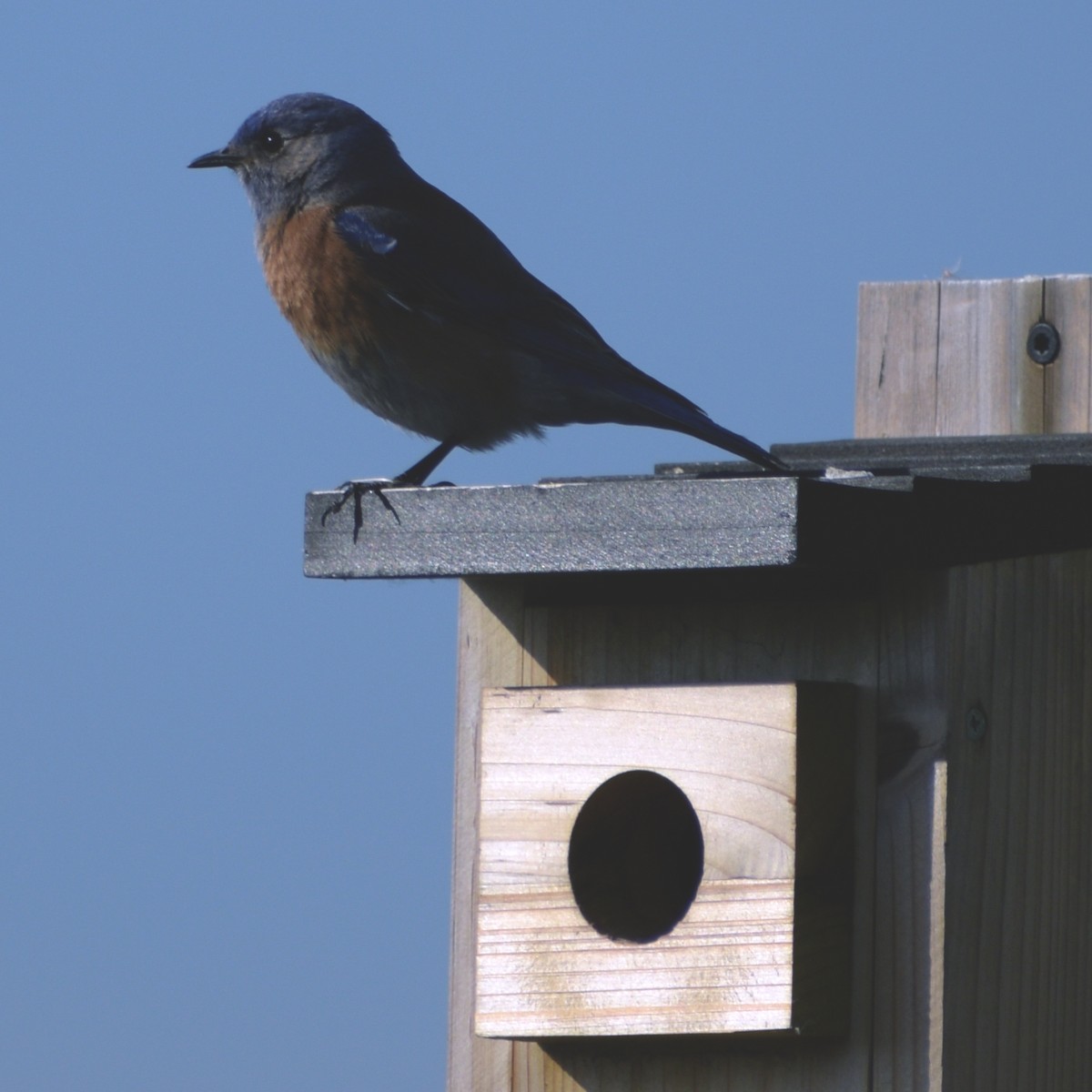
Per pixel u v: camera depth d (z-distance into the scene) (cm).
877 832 780
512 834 834
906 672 780
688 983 787
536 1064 852
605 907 852
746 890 776
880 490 762
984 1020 780
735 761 782
